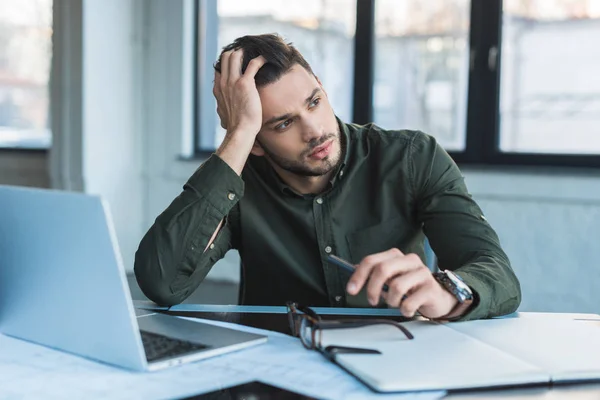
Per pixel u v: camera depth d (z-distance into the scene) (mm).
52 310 817
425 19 3383
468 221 1243
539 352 787
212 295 3641
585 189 3041
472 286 956
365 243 1339
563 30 3100
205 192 1152
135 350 736
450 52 3348
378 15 3492
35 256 806
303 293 1353
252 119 1190
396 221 1345
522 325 927
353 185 1342
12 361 784
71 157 3801
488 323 939
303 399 661
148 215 4152
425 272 898
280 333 912
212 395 671
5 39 4410
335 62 3635
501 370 713
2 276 878
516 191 3178
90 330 778
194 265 1151
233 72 1222
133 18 4020
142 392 679
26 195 775
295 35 3734
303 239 1342
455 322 944
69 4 3711
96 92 3805
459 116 3363
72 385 700
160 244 1133
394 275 879
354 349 779
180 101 3996
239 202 1354
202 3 3980
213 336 869
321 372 741
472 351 782
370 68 3510
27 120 4438
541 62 3158
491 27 3215
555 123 3160
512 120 3242
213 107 4051
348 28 3580
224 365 766
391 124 3525
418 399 660
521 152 3217
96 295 753
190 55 4023
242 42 1263
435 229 1274
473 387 688
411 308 875
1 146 4500
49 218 759
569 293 3141
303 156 1222
